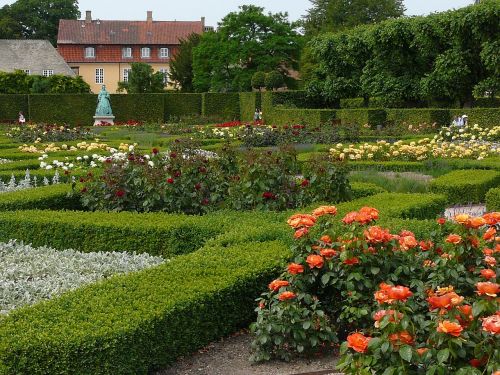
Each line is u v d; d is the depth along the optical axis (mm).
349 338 3721
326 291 5801
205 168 9719
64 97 43469
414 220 7562
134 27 74125
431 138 24688
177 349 5273
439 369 3568
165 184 9336
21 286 6062
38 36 78250
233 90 55219
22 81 51875
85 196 9586
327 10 65938
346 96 41469
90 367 4461
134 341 4699
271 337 5324
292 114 37688
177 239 7715
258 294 6137
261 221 8023
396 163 16125
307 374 5156
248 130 22609
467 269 5223
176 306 5188
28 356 4387
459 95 34438
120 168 9672
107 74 72312
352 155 16906
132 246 7801
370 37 37500
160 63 72688
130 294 5359
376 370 3744
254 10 54625
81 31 72875
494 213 5312
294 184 9312
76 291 5449
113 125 38188
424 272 5402
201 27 75062
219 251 6688
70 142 21969
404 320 3705
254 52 54562
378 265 5383
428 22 34656
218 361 5406
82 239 7945
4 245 7707
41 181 12977
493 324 3436
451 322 3627
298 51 55250
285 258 6336
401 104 37906
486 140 21703
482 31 31906
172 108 46031
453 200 12539
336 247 5535
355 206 8906
